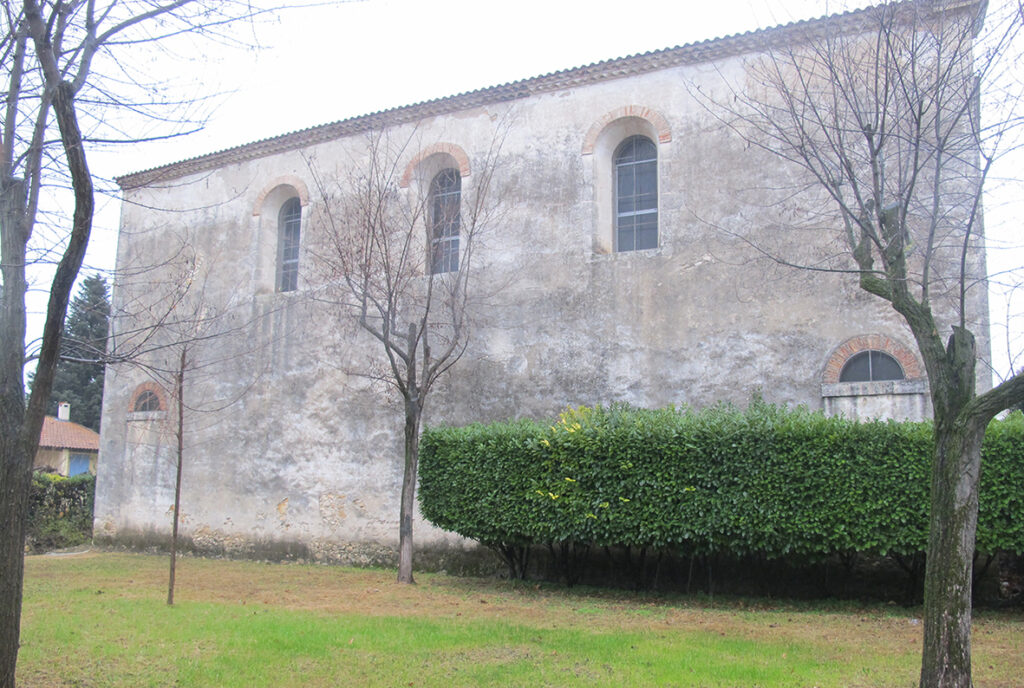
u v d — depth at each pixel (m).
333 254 15.45
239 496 16.28
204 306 15.84
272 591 11.39
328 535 15.13
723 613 9.50
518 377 13.69
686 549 10.27
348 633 8.03
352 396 15.33
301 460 15.70
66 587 11.71
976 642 7.77
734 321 12.26
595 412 11.83
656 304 12.87
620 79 13.80
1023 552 8.74
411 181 15.36
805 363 11.67
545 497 10.87
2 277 5.45
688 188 12.94
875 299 11.40
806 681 6.34
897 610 9.58
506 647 7.47
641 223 13.71
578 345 13.32
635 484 10.29
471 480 11.63
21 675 6.71
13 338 5.30
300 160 16.92
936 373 6.10
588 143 13.83
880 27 8.30
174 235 18.22
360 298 12.97
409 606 9.97
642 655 7.14
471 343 14.15
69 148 5.27
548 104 14.34
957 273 10.88
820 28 10.70
